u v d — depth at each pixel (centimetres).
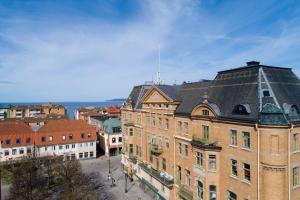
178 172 4391
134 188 5741
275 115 2742
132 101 6269
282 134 2727
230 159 3288
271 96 2972
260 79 3159
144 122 5559
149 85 6288
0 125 7669
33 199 4603
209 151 3491
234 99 3384
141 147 5734
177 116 4350
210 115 3562
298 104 3136
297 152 2914
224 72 3894
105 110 14612
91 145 8450
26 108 14950
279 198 2745
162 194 4803
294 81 3481
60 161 5862
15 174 4875
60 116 11794
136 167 6031
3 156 7162
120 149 9094
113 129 8956
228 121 3250
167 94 4662
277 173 2744
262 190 2830
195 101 4138
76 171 5250
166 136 4712
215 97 3772
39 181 5338
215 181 3484
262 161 2802
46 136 7794
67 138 8075
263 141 2788
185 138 4109
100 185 5972
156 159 5138
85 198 4556
